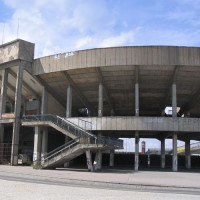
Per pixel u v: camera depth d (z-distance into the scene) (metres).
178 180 21.08
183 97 39.22
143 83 36.25
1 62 40.97
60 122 33.97
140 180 20.00
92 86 37.84
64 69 35.59
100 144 27.03
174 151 33.88
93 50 34.22
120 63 33.22
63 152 28.91
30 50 39.53
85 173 25.14
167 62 32.56
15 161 37.06
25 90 44.41
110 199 11.66
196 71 33.59
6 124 41.09
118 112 47.72
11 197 11.45
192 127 33.00
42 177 20.59
